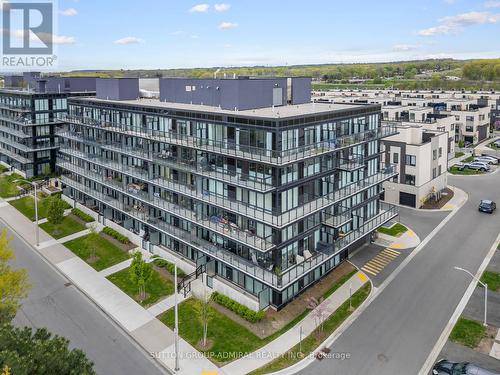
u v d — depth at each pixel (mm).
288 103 51188
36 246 53438
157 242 50719
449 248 50438
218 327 36156
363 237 48750
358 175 48000
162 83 55062
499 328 34938
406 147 64562
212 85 48562
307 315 37688
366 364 31234
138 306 39656
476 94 135500
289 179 38031
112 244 53469
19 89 93500
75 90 87875
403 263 46844
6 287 31844
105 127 56688
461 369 29141
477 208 64500
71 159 69812
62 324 37062
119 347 34031
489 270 44812
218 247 42125
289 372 30656
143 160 51031
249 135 38250
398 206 66000
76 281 44406
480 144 112375
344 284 42750
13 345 22922
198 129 43312
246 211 38969
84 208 63938
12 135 88062
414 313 37406
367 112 47750
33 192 74812
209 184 43250
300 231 40594
